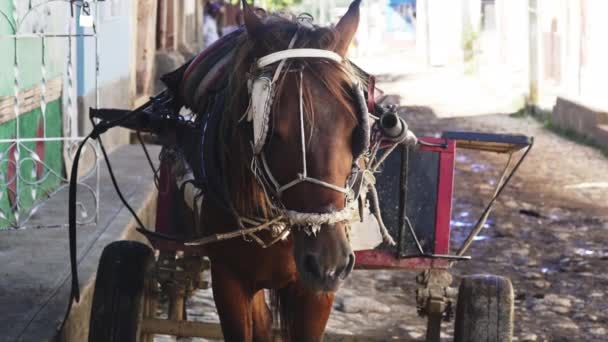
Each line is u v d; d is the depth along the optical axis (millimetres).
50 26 9016
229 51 4836
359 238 4699
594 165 15406
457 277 9008
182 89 5082
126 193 9508
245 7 4090
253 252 4465
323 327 4680
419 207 5273
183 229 5297
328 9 30797
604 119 17406
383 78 31422
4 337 5434
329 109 3750
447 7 35344
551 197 12867
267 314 5281
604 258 9766
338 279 3719
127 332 5223
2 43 7586
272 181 3824
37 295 6195
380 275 9094
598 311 8148
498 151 5574
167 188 5316
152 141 13148
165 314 7098
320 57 3885
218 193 4410
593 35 19938
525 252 9938
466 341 5137
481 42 36094
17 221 7633
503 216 11641
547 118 20375
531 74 21844
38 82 8664
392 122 4387
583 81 20547
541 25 23969
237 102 4098
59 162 9500
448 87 27938
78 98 10352
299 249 3801
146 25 15711
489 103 23984
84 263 7016
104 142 11438
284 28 4000
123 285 5281
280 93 3793
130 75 13508
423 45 40562
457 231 10781
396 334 7402
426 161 5258
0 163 7445
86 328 6395
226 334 4660
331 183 3711
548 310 8141
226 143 4273
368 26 43875
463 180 13844
